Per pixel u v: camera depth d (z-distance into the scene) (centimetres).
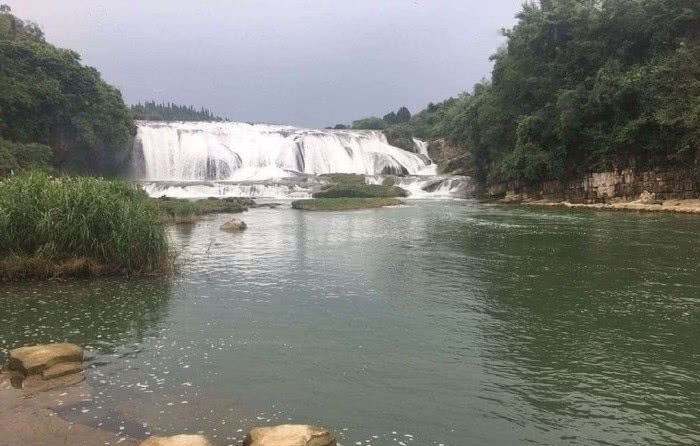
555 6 5594
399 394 838
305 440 621
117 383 865
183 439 627
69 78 5719
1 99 4956
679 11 4644
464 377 905
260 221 3478
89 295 1428
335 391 847
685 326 1179
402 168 7844
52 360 896
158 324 1189
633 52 5091
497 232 2830
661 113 4253
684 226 2956
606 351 1028
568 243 2391
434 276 1711
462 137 8106
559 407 796
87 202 1644
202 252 2188
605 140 4828
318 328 1170
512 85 5975
